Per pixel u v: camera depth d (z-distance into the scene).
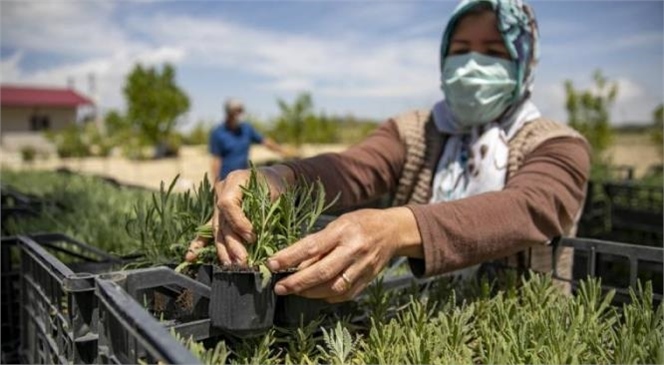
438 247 1.12
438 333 1.00
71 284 0.92
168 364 0.61
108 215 2.15
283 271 0.95
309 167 1.52
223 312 0.93
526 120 1.67
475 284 1.33
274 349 1.02
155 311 1.07
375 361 0.95
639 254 1.20
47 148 37.31
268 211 1.03
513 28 1.60
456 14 1.65
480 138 1.68
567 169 1.43
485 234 1.17
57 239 1.51
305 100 19.98
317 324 1.02
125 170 19.86
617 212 4.49
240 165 6.26
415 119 1.92
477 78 1.62
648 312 1.02
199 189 1.25
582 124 10.34
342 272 0.97
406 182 1.88
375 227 1.03
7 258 1.60
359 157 1.76
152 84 22.73
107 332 0.89
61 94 42.97
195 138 35.34
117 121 25.59
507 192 1.29
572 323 1.00
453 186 1.72
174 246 1.18
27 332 1.43
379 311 1.14
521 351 0.94
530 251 1.41
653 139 13.91
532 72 1.73
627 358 0.89
